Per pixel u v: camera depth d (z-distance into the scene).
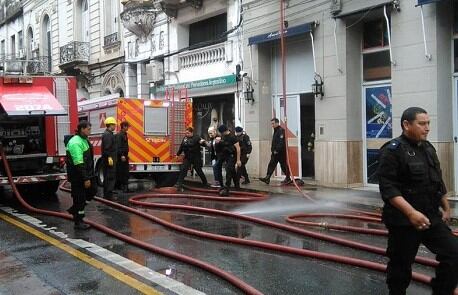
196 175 17.00
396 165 4.42
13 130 11.76
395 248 4.48
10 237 8.12
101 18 25.50
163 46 20.72
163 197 12.32
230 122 18.03
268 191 13.11
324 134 13.88
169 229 8.61
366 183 13.55
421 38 11.38
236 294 5.28
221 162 12.73
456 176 11.36
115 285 5.62
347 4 12.93
